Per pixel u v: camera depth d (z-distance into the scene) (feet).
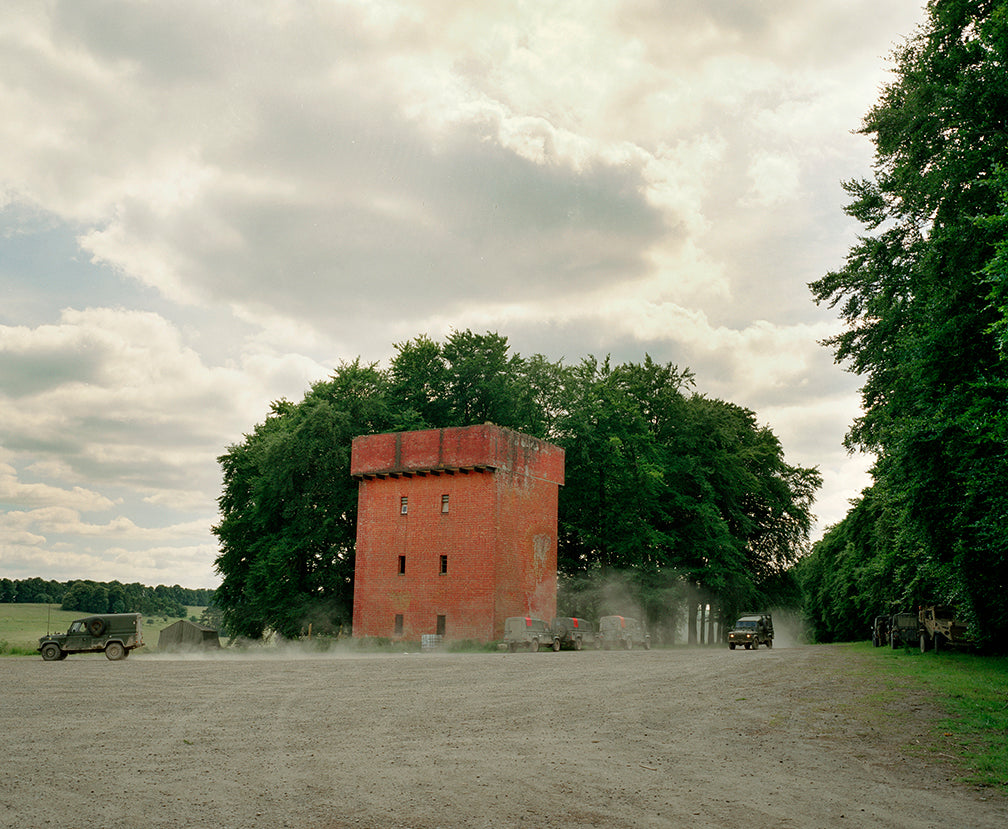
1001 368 68.13
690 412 221.25
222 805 28.66
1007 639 102.78
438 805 28.78
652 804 29.04
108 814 27.40
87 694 63.67
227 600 209.26
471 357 204.85
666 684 72.84
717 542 202.28
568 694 64.85
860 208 95.96
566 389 211.00
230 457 215.51
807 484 238.27
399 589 167.84
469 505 163.22
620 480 202.39
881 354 91.97
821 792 31.01
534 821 26.73
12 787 31.14
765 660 107.04
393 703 58.54
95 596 526.57
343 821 26.61
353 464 177.68
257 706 56.49
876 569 137.18
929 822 26.99
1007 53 72.28
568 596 200.03
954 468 74.95
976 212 74.38
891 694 61.05
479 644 153.79
